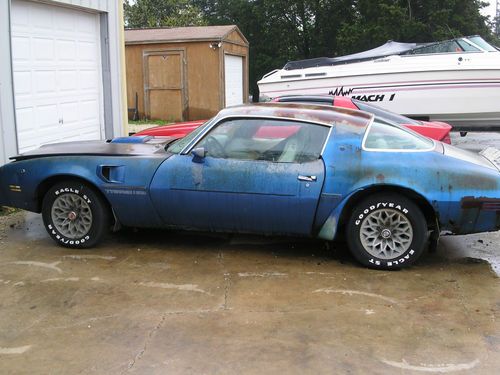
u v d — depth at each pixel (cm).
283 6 3853
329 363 317
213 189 469
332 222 458
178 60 1802
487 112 1073
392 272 457
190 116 1827
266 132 471
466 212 441
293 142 467
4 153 710
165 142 560
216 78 1773
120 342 341
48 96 843
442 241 546
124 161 491
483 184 440
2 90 702
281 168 459
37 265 473
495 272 461
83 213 506
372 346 337
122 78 1026
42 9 816
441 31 3009
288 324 364
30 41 794
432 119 1120
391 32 3080
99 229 504
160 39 1795
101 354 327
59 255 498
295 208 458
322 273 455
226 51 1811
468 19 3194
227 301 400
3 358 324
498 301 402
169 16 4003
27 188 510
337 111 492
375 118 485
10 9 711
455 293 416
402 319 372
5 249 515
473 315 379
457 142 1295
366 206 453
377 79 1133
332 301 401
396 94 1122
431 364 317
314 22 3884
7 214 641
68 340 344
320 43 3831
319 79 1190
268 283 434
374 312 383
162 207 484
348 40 3197
